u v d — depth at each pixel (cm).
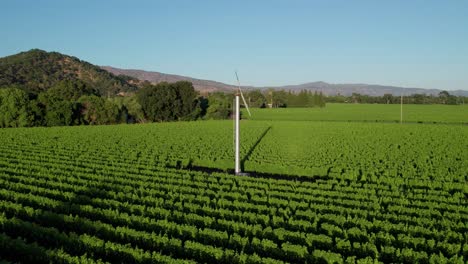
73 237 1652
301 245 1694
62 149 4503
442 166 3650
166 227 1822
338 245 1648
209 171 3647
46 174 2873
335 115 11231
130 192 2475
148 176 2931
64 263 1492
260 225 1792
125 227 1766
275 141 5406
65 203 2097
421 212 2102
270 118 10531
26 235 1792
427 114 11088
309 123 8038
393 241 1716
